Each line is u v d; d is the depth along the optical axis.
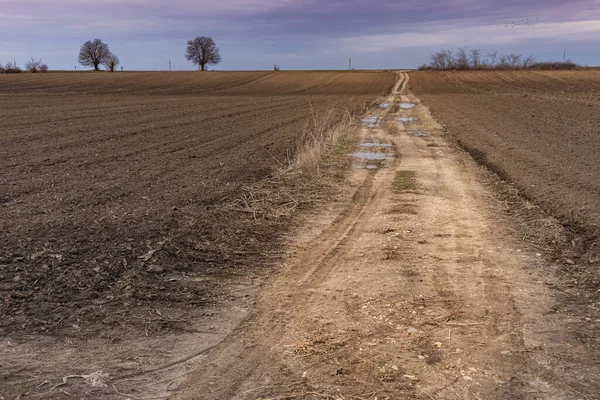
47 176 10.14
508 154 13.05
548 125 19.52
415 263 5.77
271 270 5.60
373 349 3.91
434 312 4.53
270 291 5.04
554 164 11.26
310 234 6.91
